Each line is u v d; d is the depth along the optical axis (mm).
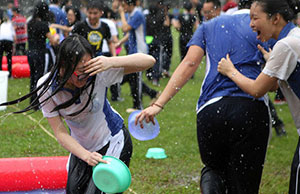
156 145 5859
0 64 10617
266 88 2840
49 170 3578
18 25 11734
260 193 4316
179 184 4551
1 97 7469
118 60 2623
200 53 3217
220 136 3109
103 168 2607
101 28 6879
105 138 2939
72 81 2525
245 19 3180
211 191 3070
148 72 10492
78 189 2947
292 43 2711
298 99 2859
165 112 7684
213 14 6336
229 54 3115
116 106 8031
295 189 2904
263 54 3012
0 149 5523
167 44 10617
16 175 3529
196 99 8742
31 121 6898
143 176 4734
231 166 3166
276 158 5387
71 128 2875
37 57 7742
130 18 7277
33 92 2590
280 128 6223
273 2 2811
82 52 2420
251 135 3018
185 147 5773
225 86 3078
